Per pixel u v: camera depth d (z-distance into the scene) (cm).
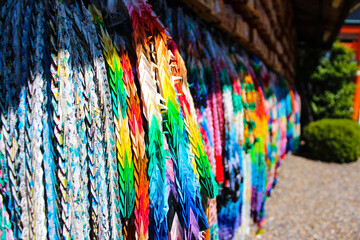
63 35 86
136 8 106
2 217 80
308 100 893
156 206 103
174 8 166
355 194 462
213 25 210
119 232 100
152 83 106
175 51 123
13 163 81
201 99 161
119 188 101
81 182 89
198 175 116
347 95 873
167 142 112
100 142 95
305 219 367
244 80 240
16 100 82
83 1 104
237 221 212
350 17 987
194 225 111
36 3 87
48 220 82
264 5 316
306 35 881
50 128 84
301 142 842
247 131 226
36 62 83
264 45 339
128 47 112
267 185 345
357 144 653
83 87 91
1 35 85
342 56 866
